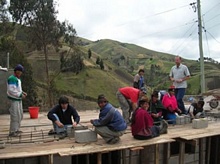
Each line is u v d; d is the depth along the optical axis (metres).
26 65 17.66
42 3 19.53
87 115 10.46
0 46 18.22
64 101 6.59
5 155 5.18
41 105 19.38
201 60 14.83
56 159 6.55
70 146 5.87
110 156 7.55
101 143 6.14
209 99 11.45
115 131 6.05
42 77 25.30
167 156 7.87
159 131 7.07
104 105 6.09
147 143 6.30
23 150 5.55
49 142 6.19
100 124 6.02
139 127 6.60
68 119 6.86
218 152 9.44
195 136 7.15
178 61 9.33
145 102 6.72
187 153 8.83
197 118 9.02
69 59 22.95
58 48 22.22
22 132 7.13
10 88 6.51
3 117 9.82
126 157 7.46
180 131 7.77
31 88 17.41
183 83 9.37
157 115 7.66
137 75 9.13
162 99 8.85
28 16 19.52
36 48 21.38
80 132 6.12
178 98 9.45
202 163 8.74
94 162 7.50
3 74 10.41
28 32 20.08
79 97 29.39
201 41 14.94
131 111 7.88
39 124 8.38
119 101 7.74
